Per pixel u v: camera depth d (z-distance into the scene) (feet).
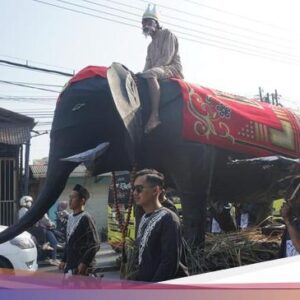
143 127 17.51
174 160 17.71
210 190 19.10
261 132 19.35
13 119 49.01
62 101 18.30
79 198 17.19
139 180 11.24
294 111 22.41
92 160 16.70
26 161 49.55
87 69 18.69
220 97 19.07
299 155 20.90
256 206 24.54
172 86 17.92
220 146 17.97
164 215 10.63
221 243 18.06
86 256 16.65
